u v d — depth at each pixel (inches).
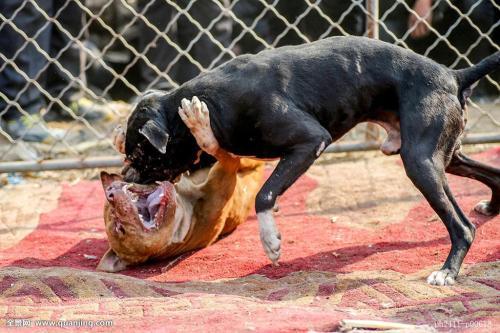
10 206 486.3
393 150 392.2
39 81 595.8
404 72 376.8
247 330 301.1
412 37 626.5
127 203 379.9
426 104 370.6
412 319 319.9
